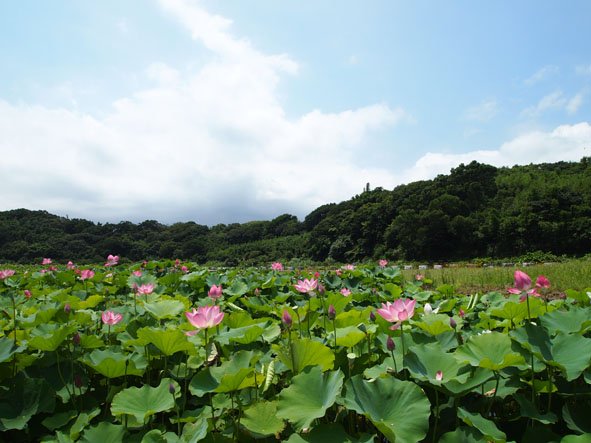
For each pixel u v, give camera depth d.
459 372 2.52
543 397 2.72
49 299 5.58
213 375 2.84
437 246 52.69
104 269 11.00
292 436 2.13
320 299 4.58
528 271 17.89
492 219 50.59
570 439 2.04
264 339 3.81
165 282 7.52
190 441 2.19
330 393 2.32
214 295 4.44
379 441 2.48
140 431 2.67
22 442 2.80
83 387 3.11
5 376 3.15
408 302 2.99
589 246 45.94
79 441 2.41
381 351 3.26
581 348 2.53
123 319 4.68
